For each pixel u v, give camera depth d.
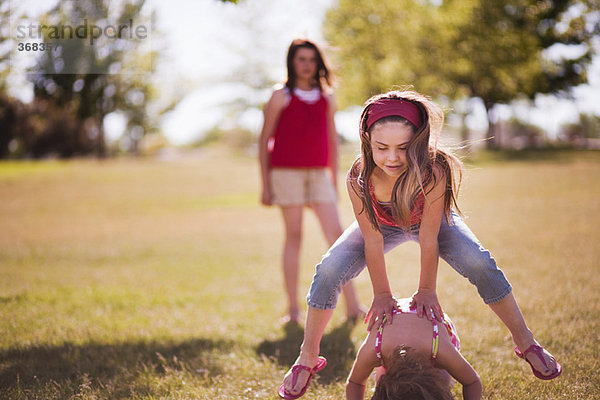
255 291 5.17
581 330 3.36
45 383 2.87
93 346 3.48
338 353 3.34
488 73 25.64
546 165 17.20
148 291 5.10
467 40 24.84
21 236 9.08
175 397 2.69
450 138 2.51
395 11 26.28
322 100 4.34
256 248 7.44
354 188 2.48
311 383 2.87
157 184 17.19
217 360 3.23
